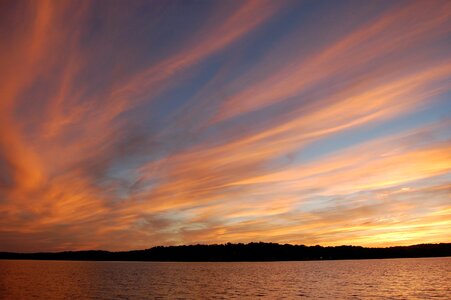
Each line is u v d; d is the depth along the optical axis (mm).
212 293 80688
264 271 171250
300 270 173125
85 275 147625
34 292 84562
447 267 170375
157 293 82062
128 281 115750
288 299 69562
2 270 187500
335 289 83750
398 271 143375
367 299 67188
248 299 70500
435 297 68500
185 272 172375
